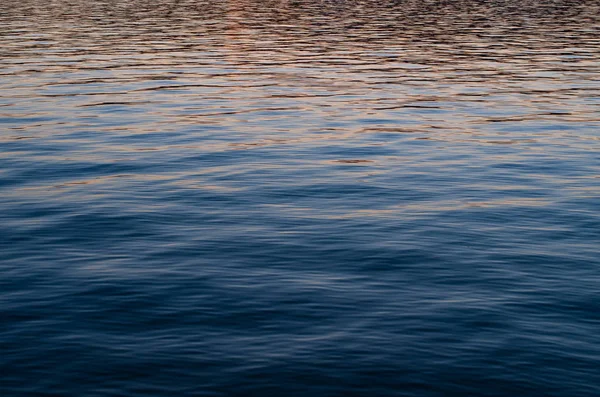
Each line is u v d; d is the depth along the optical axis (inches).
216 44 1738.4
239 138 875.4
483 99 1104.8
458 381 361.7
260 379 362.0
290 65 1439.5
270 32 1989.4
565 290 465.4
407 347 391.5
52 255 522.9
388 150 823.1
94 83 1233.4
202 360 378.0
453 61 1489.9
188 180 711.1
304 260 513.7
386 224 589.6
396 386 357.4
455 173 736.3
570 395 351.9
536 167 757.9
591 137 880.3
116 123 949.2
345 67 1414.9
